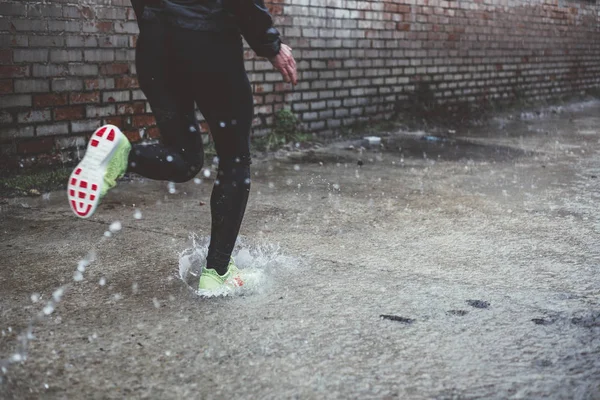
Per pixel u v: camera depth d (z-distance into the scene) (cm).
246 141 277
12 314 261
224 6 256
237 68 264
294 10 715
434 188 508
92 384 208
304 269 318
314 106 761
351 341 240
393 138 778
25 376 212
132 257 332
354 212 430
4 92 482
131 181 513
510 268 324
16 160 495
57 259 328
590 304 278
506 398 202
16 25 483
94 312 264
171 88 265
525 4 1120
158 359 225
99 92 545
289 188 502
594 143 758
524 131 860
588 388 208
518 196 482
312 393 204
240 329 249
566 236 381
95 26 535
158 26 259
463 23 977
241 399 200
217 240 280
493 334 247
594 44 1360
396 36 860
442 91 956
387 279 305
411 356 229
